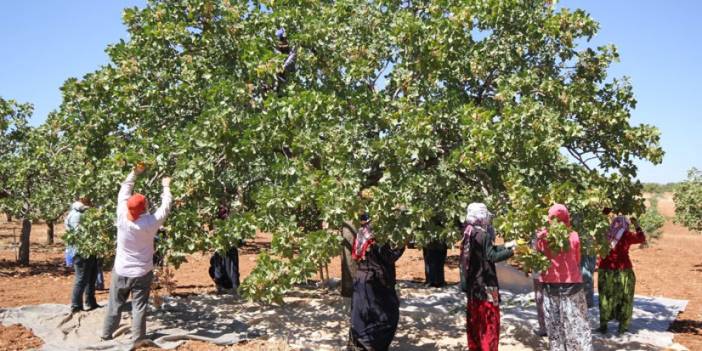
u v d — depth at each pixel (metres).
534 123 6.27
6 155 13.81
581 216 6.79
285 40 8.44
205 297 9.71
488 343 6.15
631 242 7.86
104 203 7.93
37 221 14.54
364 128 6.81
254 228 6.45
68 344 6.86
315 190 5.89
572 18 7.26
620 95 7.57
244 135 6.57
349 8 8.33
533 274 7.65
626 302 7.79
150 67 7.98
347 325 8.04
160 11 7.94
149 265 6.83
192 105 7.95
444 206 6.31
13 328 7.50
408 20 7.11
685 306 9.74
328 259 6.03
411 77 6.99
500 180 6.90
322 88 7.80
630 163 7.53
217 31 7.98
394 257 6.36
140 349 6.69
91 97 8.02
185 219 6.66
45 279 12.42
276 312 8.69
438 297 10.07
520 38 7.47
